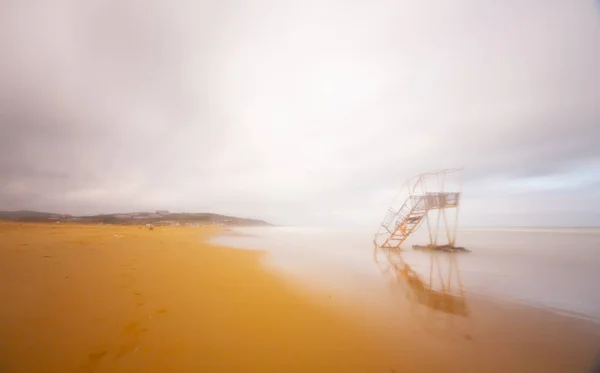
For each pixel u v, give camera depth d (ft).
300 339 17.47
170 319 19.08
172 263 40.11
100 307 20.54
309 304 24.50
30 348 14.34
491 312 24.44
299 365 14.40
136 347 14.99
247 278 33.19
